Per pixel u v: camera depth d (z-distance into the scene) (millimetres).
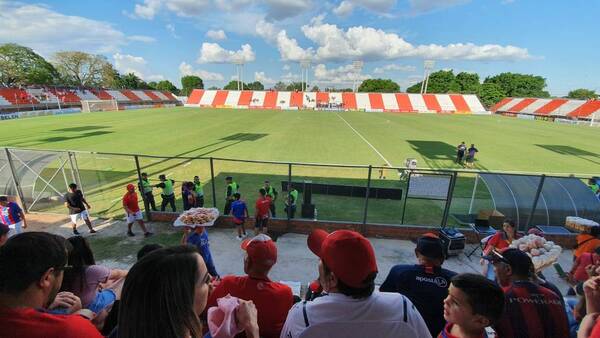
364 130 36062
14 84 67062
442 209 11805
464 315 1865
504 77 105812
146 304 1360
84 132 30922
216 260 7664
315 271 7164
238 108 77625
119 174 16188
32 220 10039
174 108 73938
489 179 9445
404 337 1622
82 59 82375
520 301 2439
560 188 9227
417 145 26594
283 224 9250
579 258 5516
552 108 69562
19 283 1456
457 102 81938
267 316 2424
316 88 156500
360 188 12844
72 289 2691
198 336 1479
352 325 1613
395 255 8047
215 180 15273
